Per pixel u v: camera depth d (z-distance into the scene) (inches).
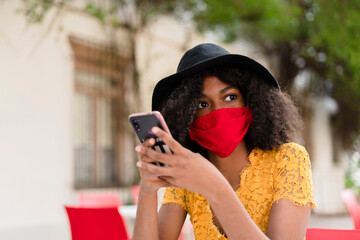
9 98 216.1
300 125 50.4
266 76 47.8
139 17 278.7
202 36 318.3
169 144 33.6
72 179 239.3
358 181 345.4
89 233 89.6
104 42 260.2
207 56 47.4
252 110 46.4
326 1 287.6
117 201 152.3
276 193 42.1
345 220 304.7
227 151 45.3
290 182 41.9
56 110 234.8
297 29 316.5
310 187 42.1
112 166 262.5
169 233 50.1
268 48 341.1
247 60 46.0
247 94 46.7
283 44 337.1
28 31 224.7
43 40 230.7
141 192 44.1
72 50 244.5
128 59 272.2
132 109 269.6
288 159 43.4
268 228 41.0
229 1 297.4
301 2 306.7
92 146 253.8
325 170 355.9
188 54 49.3
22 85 221.3
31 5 224.4
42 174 225.8
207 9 298.7
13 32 219.3
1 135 211.9
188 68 45.8
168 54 299.7
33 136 223.9
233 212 34.1
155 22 288.7
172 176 34.4
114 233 88.4
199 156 34.3
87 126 252.5
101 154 257.8
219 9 298.8
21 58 221.3
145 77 280.2
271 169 44.6
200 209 47.4
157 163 35.6
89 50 254.7
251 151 47.4
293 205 40.7
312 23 304.3
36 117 225.8
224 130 44.7
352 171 351.9
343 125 360.2
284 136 47.1
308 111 354.6
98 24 258.5
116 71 268.5
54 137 232.8
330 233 61.7
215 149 45.4
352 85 331.6
